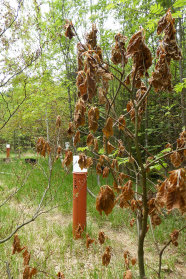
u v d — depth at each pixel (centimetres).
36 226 428
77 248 352
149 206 166
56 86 704
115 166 233
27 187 613
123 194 160
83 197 383
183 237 386
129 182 161
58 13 657
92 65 134
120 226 445
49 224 445
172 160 160
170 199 90
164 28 133
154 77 131
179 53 130
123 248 364
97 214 482
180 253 347
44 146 233
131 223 273
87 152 501
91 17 567
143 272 176
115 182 210
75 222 383
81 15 661
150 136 735
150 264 316
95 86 135
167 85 132
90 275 278
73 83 734
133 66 143
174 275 294
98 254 339
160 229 409
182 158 177
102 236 261
